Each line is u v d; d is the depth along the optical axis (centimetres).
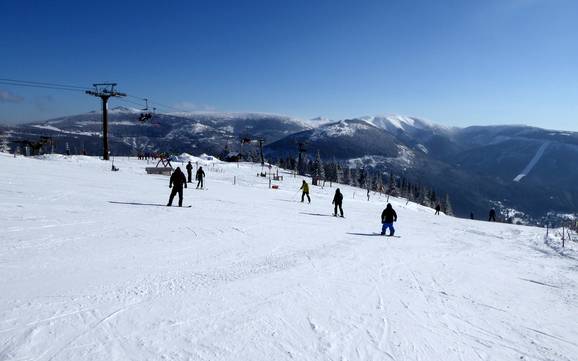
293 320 764
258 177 5497
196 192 2847
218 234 1451
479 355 724
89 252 1031
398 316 858
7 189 1928
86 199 1906
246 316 751
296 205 2806
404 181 14588
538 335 851
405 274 1225
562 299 1147
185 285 874
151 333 637
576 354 773
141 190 2544
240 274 1008
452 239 2092
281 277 1028
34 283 779
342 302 900
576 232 2762
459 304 996
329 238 1672
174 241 1268
